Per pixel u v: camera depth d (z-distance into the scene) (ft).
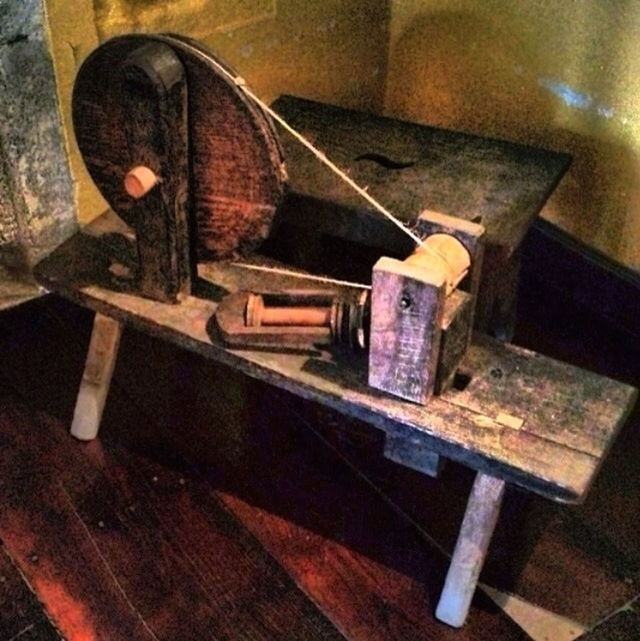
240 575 4.65
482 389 4.28
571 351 5.96
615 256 6.04
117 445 5.31
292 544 4.80
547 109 5.98
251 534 4.84
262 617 4.47
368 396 4.23
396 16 6.69
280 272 4.77
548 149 5.96
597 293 6.20
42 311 6.18
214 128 4.21
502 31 5.99
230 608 4.50
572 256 6.23
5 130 5.36
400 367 4.10
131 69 4.00
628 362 5.88
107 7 5.29
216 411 5.53
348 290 4.82
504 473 4.00
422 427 4.09
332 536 4.84
